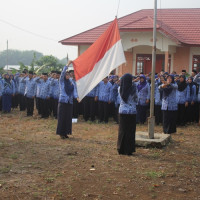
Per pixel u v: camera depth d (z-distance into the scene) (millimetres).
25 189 5652
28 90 14883
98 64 8680
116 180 6230
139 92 12844
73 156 7836
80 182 6082
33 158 7574
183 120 12859
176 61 20234
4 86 15945
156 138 9516
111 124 13070
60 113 9750
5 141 9203
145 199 5414
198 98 12977
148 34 19000
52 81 14117
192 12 22953
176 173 6719
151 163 7418
